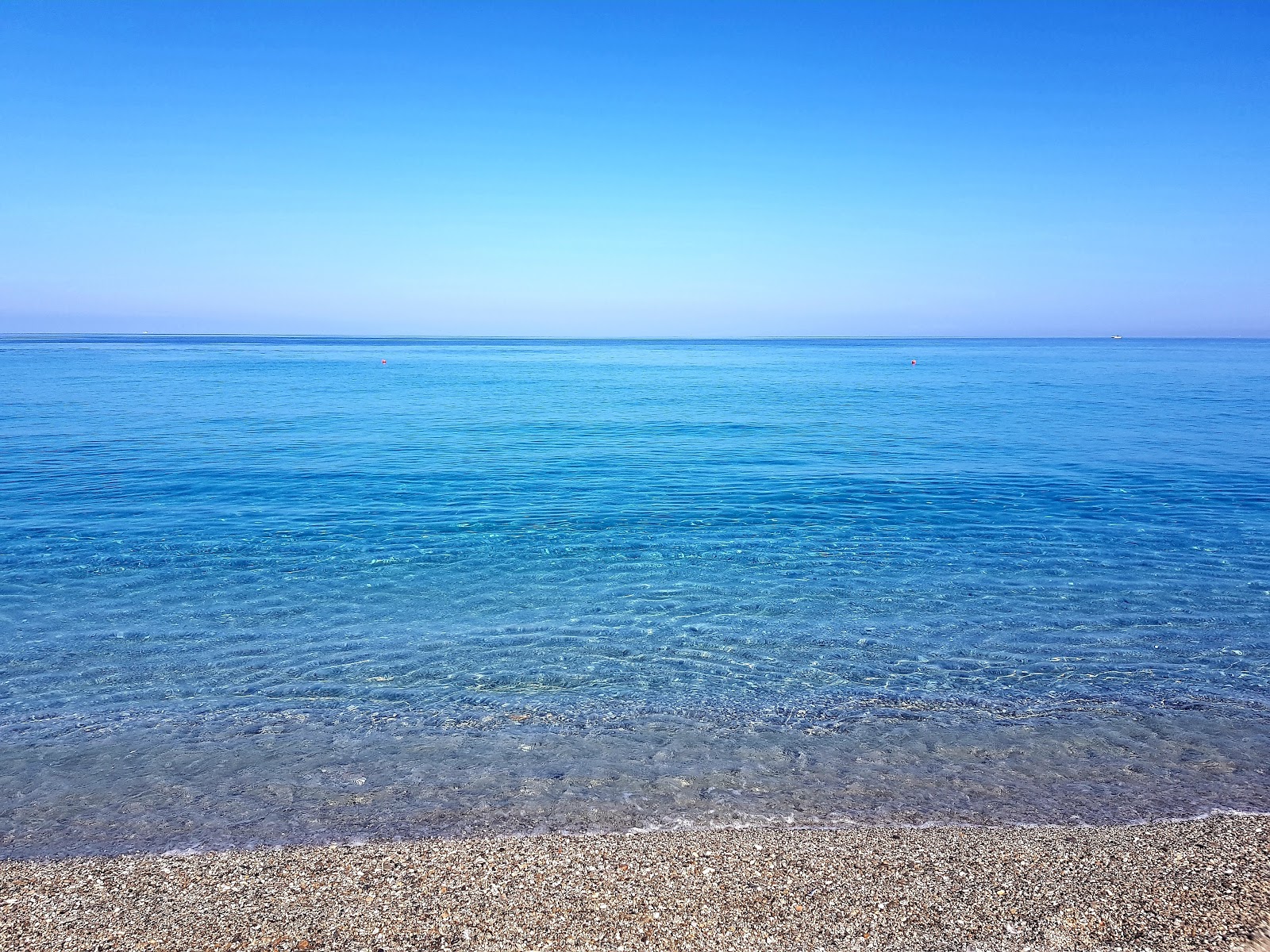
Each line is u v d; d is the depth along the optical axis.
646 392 64.00
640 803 7.38
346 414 44.44
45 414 42.66
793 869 6.10
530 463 28.03
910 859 6.24
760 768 8.09
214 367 100.12
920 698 9.88
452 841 6.57
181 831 6.91
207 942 5.24
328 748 8.57
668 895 5.75
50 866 6.24
